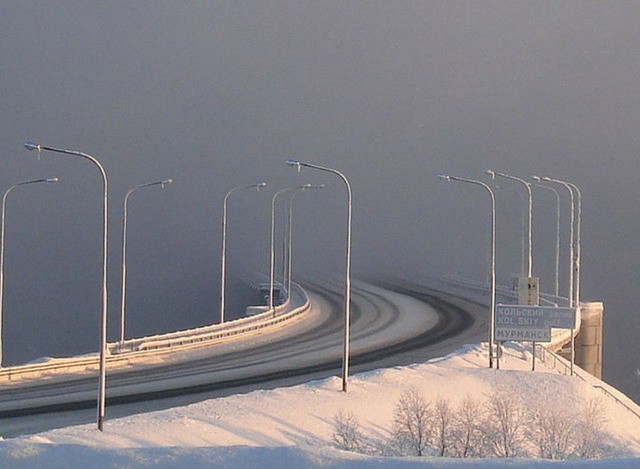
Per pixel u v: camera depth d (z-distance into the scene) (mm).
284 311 152000
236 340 123188
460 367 93125
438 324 139125
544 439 59719
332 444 60531
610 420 78500
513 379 87625
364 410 71000
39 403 76688
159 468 27609
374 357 107562
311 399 72375
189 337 115312
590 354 139500
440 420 60469
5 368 89375
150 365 101000
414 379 83812
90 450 28469
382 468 27672
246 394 73750
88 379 90750
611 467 27875
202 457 28188
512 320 91438
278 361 104375
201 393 82938
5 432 63781
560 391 84188
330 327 136875
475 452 57156
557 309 91375
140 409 74188
